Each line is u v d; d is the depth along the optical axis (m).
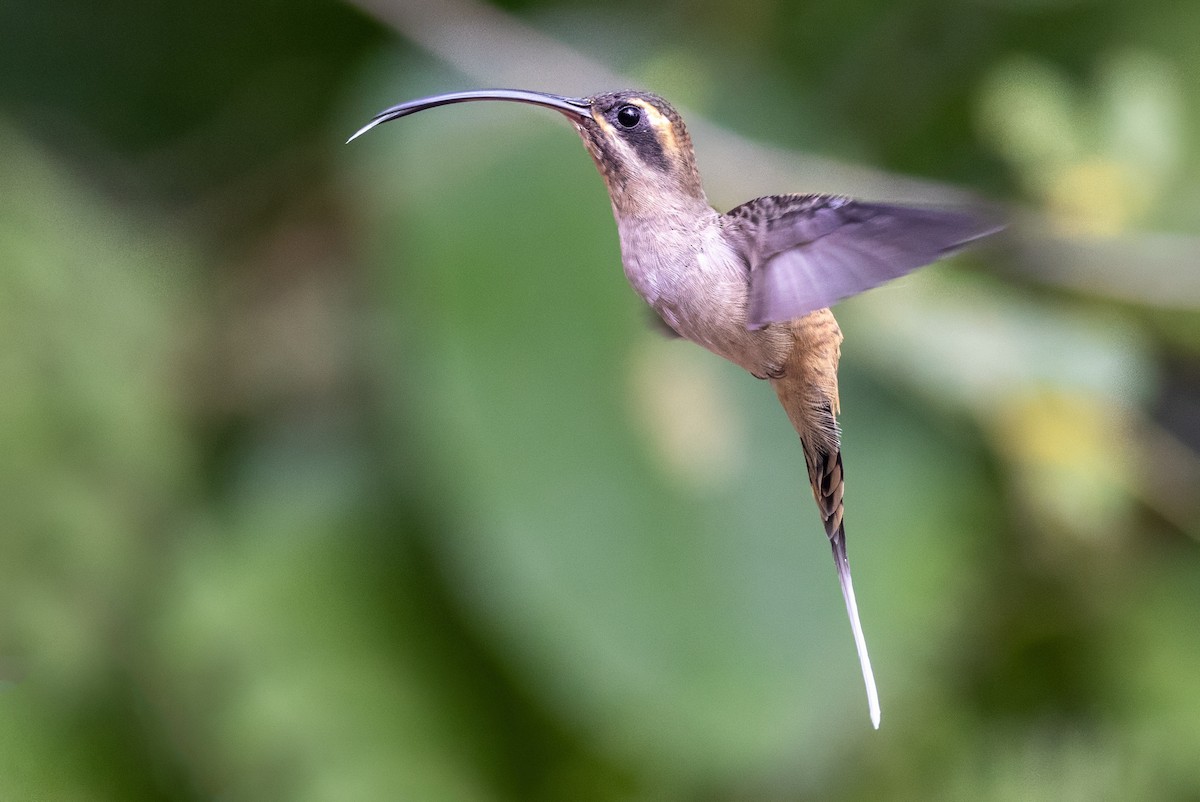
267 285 7.80
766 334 4.52
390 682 6.84
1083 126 7.33
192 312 7.52
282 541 7.08
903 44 8.35
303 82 8.33
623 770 6.86
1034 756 7.54
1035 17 8.32
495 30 7.17
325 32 8.32
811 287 3.78
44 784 6.52
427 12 7.21
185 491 7.15
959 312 7.23
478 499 6.27
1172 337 7.85
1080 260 7.26
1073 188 7.27
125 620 6.84
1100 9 8.36
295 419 7.54
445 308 6.49
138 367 7.21
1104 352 7.17
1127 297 7.40
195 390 7.50
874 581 6.59
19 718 6.56
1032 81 7.52
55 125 8.06
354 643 6.88
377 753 6.66
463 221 6.61
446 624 7.01
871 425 6.96
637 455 6.41
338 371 7.57
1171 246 7.20
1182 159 7.88
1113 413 7.31
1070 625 7.67
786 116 7.51
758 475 6.49
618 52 7.47
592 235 6.64
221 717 6.71
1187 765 7.53
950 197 7.25
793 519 6.47
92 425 6.93
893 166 8.49
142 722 6.77
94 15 8.15
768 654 6.28
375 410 7.31
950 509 7.01
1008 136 7.43
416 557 7.09
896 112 8.46
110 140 8.14
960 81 8.37
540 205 6.67
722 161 7.11
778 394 4.73
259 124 8.24
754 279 3.99
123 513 6.92
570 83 7.10
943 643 7.32
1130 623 7.77
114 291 7.28
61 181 7.51
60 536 6.73
